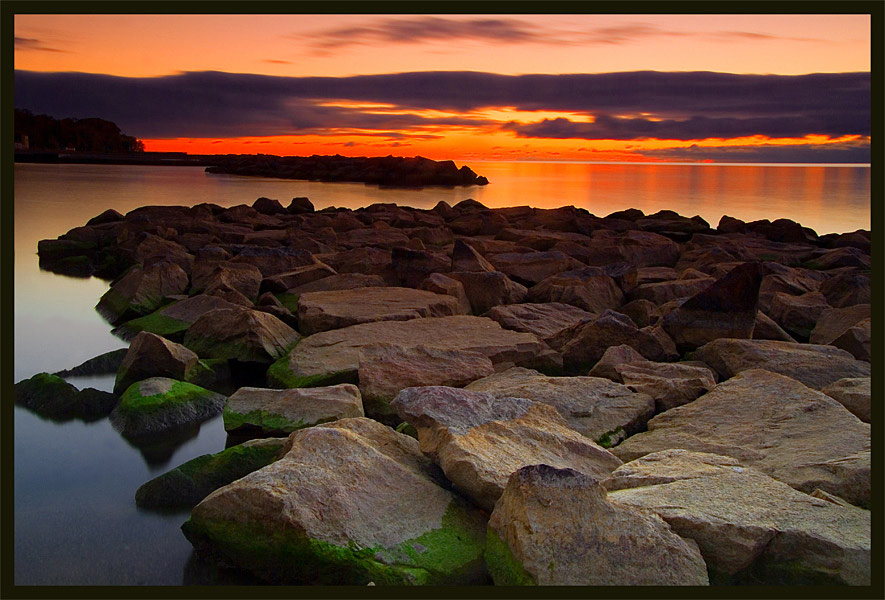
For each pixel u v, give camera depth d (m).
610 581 4.04
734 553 4.30
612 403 6.82
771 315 10.76
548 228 19.73
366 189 41.19
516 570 4.15
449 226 19.80
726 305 8.95
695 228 19.75
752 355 7.93
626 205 31.52
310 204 24.48
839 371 7.61
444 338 8.85
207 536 4.82
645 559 4.13
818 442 5.67
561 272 12.73
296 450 5.13
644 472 5.22
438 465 5.34
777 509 4.62
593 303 10.92
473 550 4.59
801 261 15.53
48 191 32.69
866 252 16.62
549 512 4.25
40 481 6.07
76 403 7.54
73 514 5.52
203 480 5.77
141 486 5.79
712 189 42.22
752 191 40.25
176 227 18.00
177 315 10.44
